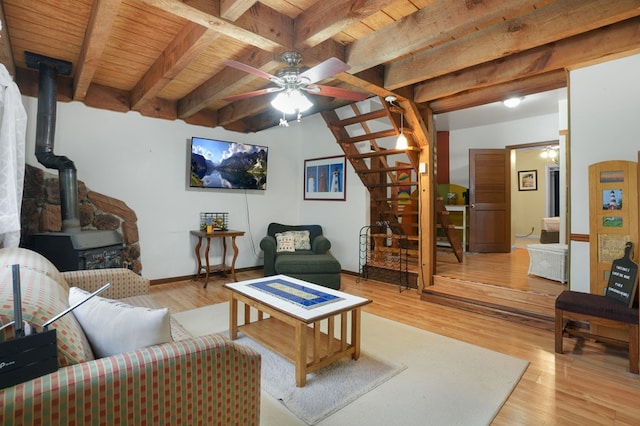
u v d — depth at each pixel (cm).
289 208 621
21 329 101
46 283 154
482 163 639
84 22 263
